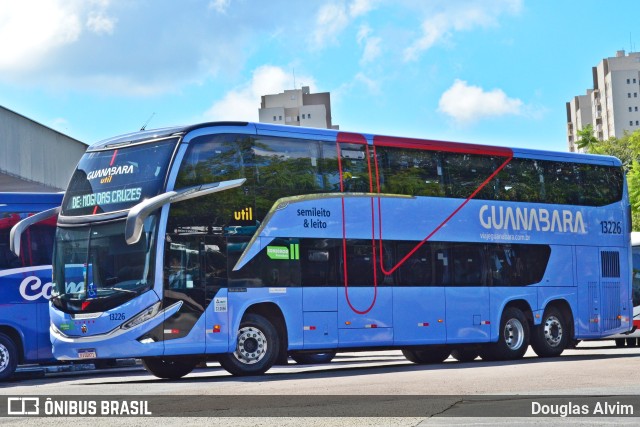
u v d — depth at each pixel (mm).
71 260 19328
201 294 18922
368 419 10883
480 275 23688
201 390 15539
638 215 58219
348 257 21203
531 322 24875
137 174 18984
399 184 22328
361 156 21766
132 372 26734
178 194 18703
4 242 22500
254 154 19938
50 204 22891
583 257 26016
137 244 18594
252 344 19734
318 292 20609
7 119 32125
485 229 23922
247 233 19594
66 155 38188
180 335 18672
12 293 22500
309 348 20406
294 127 20719
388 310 21766
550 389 14188
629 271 27109
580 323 25781
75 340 18859
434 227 22875
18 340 22578
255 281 19672
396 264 22016
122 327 18469
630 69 172750
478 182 23953
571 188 26047
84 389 17172
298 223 20406
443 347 24094
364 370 21594
